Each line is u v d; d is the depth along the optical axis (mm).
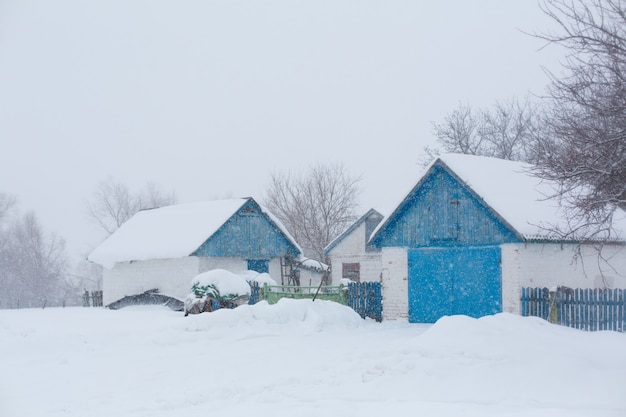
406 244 23797
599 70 10727
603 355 12156
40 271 66438
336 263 41750
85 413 9508
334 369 11977
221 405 9883
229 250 32812
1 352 14984
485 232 21688
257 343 16469
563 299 19578
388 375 11055
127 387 11398
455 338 12406
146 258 33156
